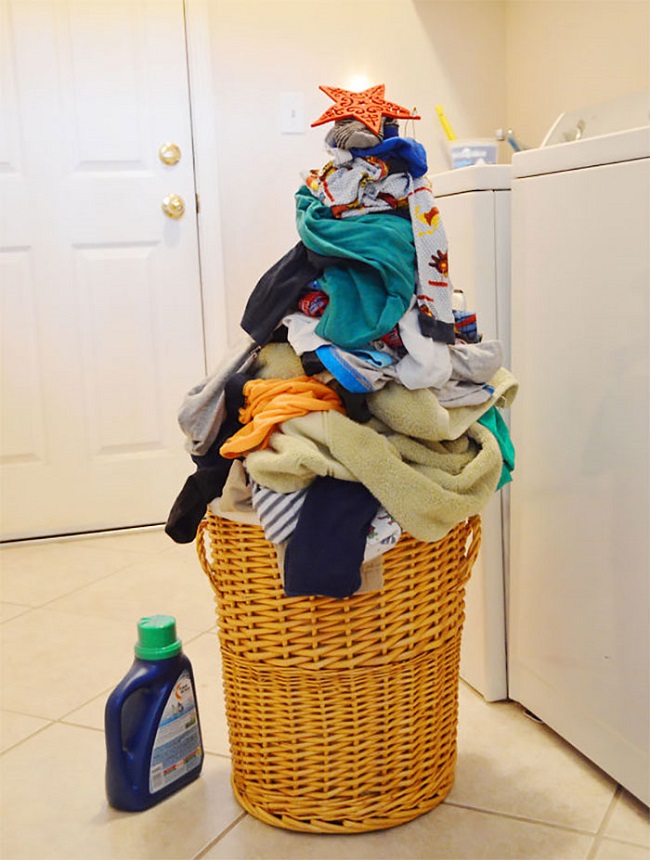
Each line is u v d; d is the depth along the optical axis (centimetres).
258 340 103
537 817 110
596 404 113
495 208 129
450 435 99
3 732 134
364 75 242
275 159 238
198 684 148
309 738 105
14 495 231
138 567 210
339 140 99
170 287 234
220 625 110
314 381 99
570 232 115
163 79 226
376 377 95
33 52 217
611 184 108
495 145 235
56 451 232
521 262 127
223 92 232
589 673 118
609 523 112
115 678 151
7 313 224
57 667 156
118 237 229
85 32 220
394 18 241
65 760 126
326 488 95
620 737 113
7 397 227
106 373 233
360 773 106
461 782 118
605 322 111
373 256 94
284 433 96
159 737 114
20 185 221
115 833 109
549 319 121
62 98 221
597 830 107
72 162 223
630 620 110
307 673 102
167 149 228
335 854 103
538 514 127
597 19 211
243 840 107
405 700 106
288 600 100
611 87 209
